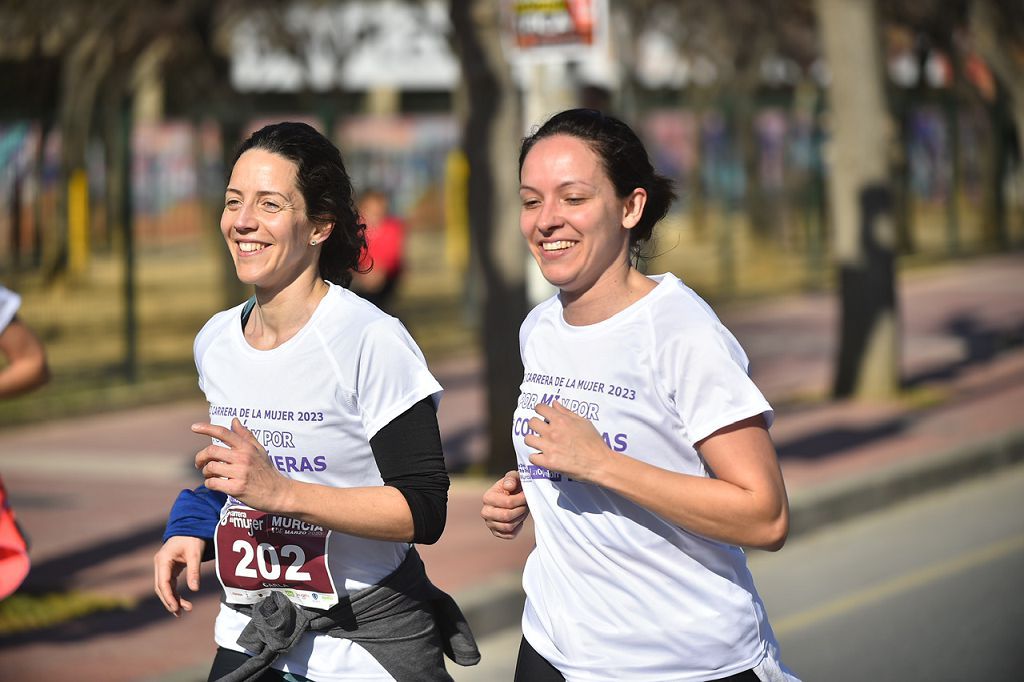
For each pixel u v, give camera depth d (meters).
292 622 8.67
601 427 8.20
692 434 7.95
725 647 8.21
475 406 36.28
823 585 20.30
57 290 42.91
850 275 35.44
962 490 27.02
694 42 74.44
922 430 30.72
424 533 8.34
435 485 8.45
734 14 73.00
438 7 76.81
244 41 67.38
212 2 54.22
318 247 8.75
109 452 30.83
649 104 64.94
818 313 57.09
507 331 26.69
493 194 26.48
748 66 74.81
